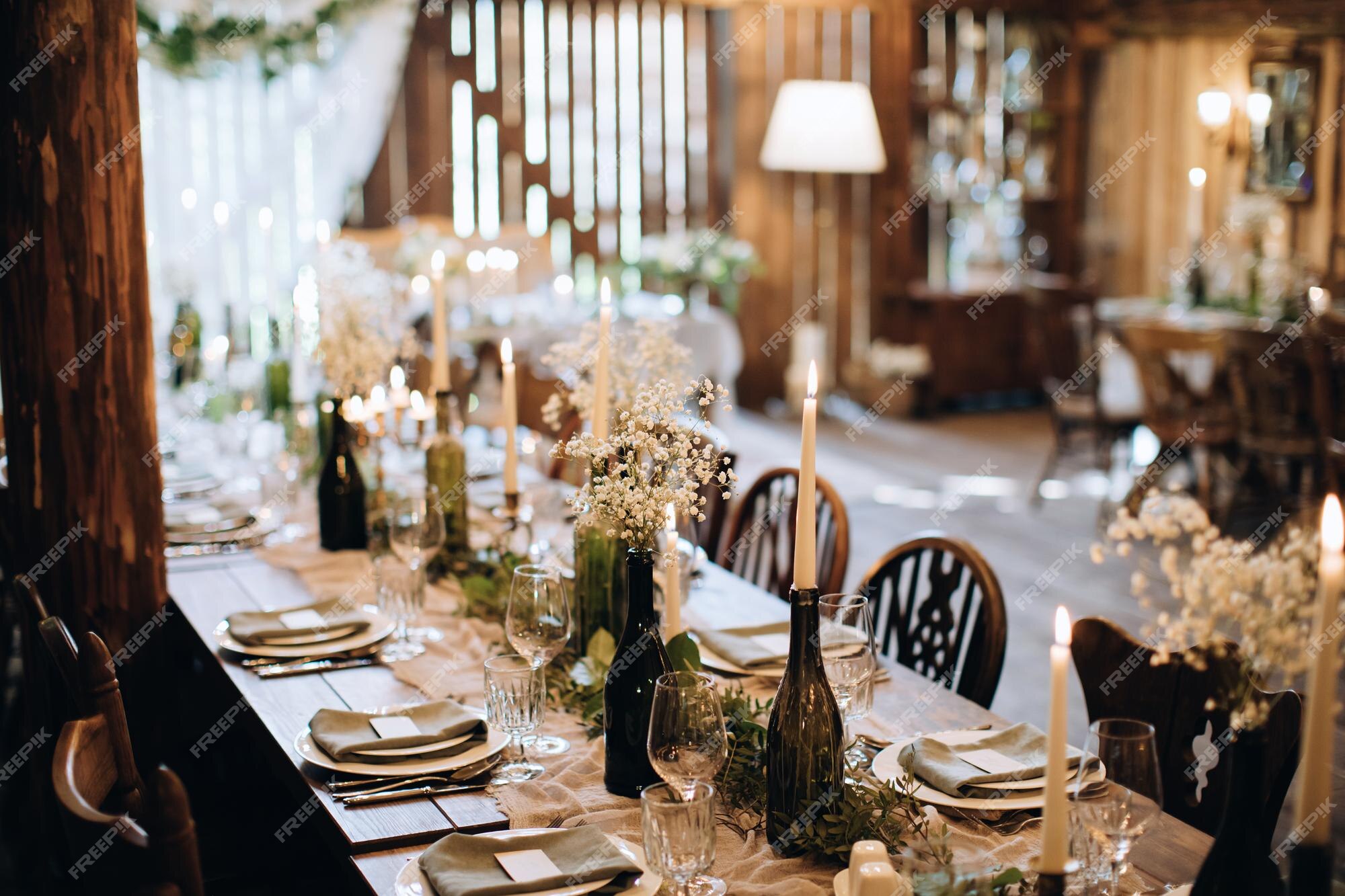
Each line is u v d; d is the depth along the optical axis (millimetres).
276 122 6730
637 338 2445
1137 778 1284
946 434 8039
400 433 3273
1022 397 9242
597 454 1665
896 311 8758
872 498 6320
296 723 1905
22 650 2779
